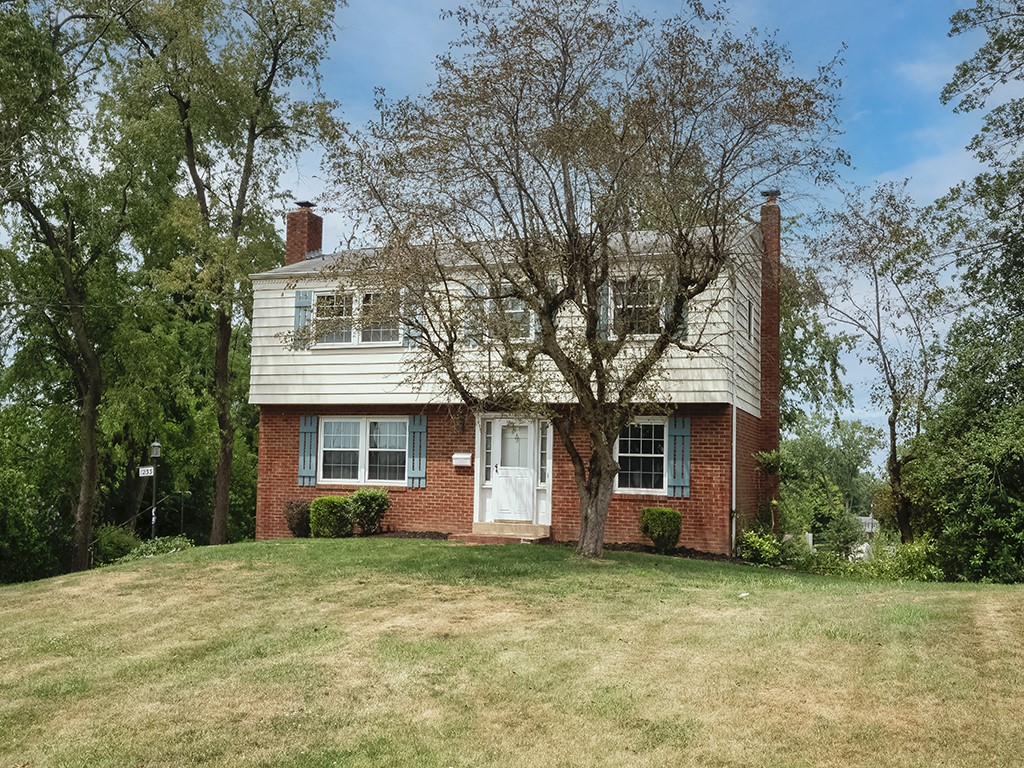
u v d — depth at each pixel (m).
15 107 20.83
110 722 7.37
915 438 19.55
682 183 13.51
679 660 8.46
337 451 21.92
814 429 48.78
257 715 7.41
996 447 16.92
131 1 23.08
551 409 15.46
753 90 13.08
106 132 23.97
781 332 31.50
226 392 25.53
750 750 6.33
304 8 23.78
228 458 25.48
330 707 7.56
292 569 14.51
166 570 14.95
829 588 12.86
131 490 33.06
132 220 24.62
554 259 14.19
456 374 15.90
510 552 16.08
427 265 14.91
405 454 21.28
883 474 23.33
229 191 24.91
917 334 20.19
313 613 11.18
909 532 20.30
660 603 11.32
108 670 8.88
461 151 13.80
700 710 7.14
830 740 6.44
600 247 14.75
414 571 14.05
